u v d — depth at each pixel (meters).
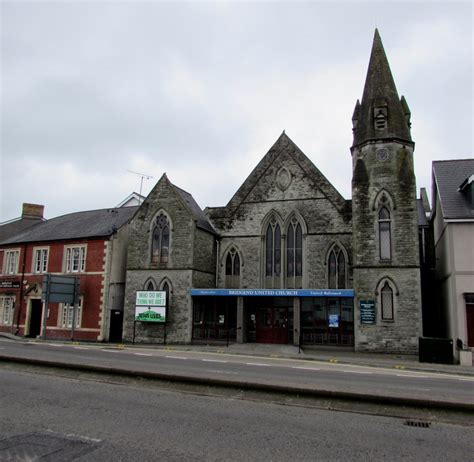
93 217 37.56
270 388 9.77
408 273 24.84
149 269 30.00
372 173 26.36
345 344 26.31
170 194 30.38
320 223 29.20
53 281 28.91
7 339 29.67
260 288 29.88
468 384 14.02
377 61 28.30
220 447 6.70
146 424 7.77
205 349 24.78
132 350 23.00
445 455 6.58
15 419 7.97
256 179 31.34
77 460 6.11
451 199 24.91
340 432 7.52
